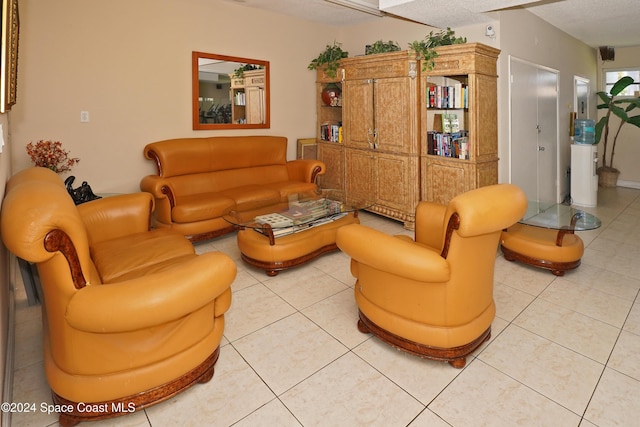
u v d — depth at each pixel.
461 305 1.99
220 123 4.89
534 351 2.20
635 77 7.10
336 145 5.44
